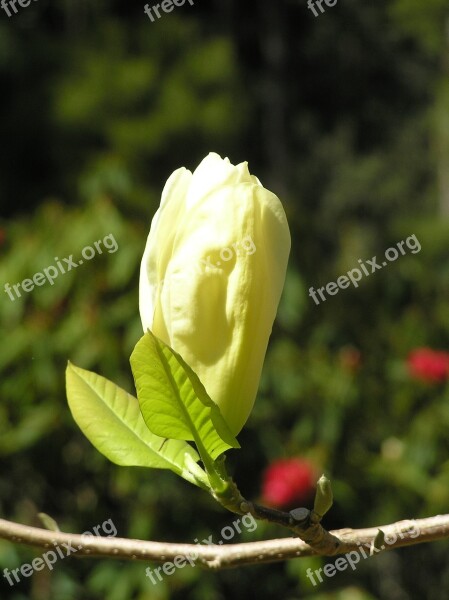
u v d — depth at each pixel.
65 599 1.03
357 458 1.07
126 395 0.39
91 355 1.02
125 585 1.01
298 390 1.06
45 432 1.04
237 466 1.05
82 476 1.07
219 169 0.36
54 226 1.07
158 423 0.35
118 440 0.39
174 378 0.34
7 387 1.03
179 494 1.05
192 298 0.35
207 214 0.35
